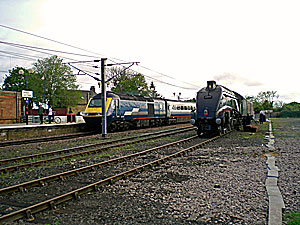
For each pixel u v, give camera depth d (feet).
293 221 14.94
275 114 264.52
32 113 166.40
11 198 20.04
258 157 34.40
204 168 28.63
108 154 39.01
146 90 187.32
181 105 124.98
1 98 120.16
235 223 15.15
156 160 31.63
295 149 40.14
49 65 179.32
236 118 76.23
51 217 16.42
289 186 21.57
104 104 63.62
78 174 26.89
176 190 21.30
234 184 22.41
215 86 61.05
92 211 17.30
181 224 15.23
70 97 182.91
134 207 17.92
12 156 38.96
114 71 177.47
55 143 53.06
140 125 91.35
